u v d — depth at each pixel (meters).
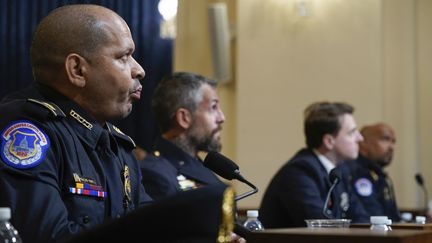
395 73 10.23
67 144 2.98
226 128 10.11
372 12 9.77
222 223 1.92
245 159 9.70
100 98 3.20
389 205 7.81
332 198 5.66
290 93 9.75
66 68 3.15
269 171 9.64
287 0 9.84
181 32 10.49
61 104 3.12
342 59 9.75
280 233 2.38
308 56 9.78
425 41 10.24
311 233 2.35
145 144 10.93
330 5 9.83
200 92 5.21
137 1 11.19
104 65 3.18
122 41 3.23
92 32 3.18
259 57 9.82
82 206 2.93
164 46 11.23
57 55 3.16
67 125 3.05
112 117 3.28
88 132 3.12
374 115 9.67
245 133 9.74
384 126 8.62
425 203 9.41
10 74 11.23
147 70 11.12
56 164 2.90
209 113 5.24
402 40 10.27
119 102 3.24
